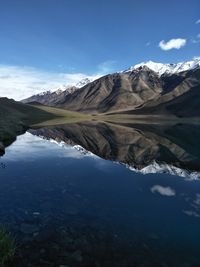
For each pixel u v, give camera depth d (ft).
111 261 39.65
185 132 310.45
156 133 285.23
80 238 45.39
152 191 71.72
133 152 151.02
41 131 269.64
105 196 66.18
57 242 43.83
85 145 175.42
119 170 98.17
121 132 288.51
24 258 39.17
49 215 53.42
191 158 133.80
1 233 41.01
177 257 41.06
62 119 560.61
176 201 64.13
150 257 40.88
